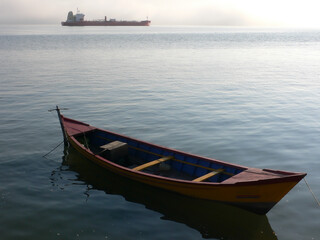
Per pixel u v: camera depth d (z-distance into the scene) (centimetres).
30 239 1035
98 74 4488
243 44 11600
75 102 2870
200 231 1091
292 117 2372
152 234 1071
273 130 2094
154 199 1297
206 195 1192
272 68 5144
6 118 2358
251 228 1107
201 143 1889
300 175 1008
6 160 1628
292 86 3572
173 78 4144
